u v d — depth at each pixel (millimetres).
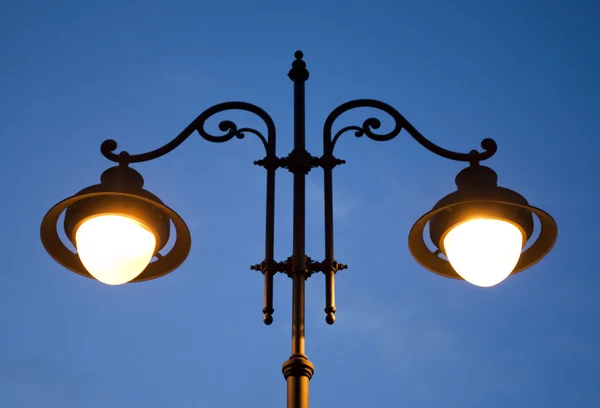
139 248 7309
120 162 7457
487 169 7520
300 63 7914
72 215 7301
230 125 7637
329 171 7340
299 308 6703
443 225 7398
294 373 6379
